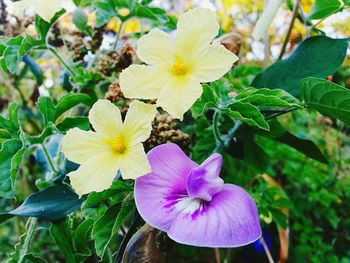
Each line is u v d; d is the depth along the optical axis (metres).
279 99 0.11
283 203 0.22
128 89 0.10
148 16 0.17
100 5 0.16
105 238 0.11
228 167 0.20
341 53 0.13
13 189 0.12
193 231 0.09
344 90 0.11
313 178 0.30
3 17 0.17
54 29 0.17
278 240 0.25
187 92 0.10
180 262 0.27
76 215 0.15
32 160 0.22
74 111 0.17
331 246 0.30
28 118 0.23
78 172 0.10
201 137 0.16
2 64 0.14
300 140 0.15
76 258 0.13
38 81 0.20
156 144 0.12
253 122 0.11
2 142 0.13
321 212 0.31
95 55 0.17
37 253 0.24
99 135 0.10
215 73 0.10
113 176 0.10
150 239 0.11
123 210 0.11
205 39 0.10
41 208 0.13
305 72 0.14
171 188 0.10
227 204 0.10
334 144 0.32
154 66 0.10
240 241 0.09
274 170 0.30
